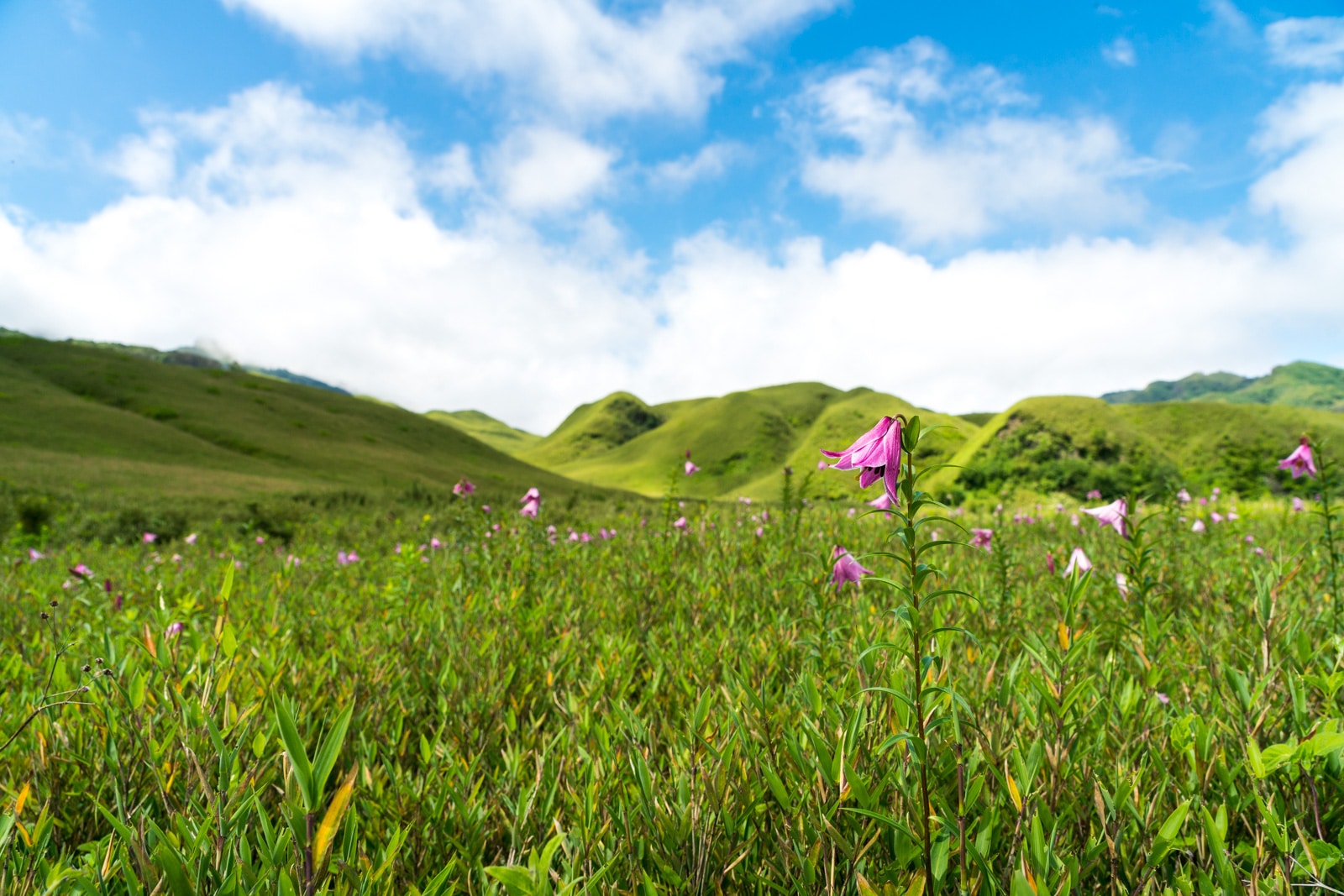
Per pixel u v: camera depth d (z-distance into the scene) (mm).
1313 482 2625
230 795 1307
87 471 28484
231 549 6922
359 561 6613
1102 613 2316
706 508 6402
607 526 7465
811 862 1250
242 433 52938
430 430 77812
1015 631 2584
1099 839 1354
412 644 2797
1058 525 7195
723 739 1668
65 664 2143
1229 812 1457
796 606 3217
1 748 1506
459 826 1547
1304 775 1453
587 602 3691
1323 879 1228
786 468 5621
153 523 12992
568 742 1851
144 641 2176
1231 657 2145
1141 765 1595
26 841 1313
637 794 1539
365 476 49656
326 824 929
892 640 2080
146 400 55906
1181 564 3627
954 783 1459
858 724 1480
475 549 4832
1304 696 1534
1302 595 2807
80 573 3391
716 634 2865
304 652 2736
